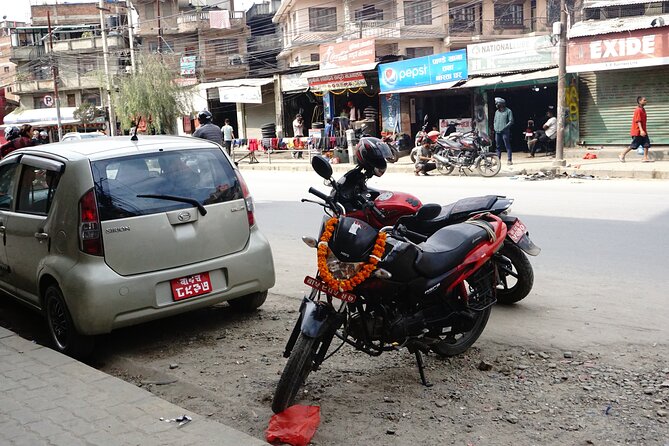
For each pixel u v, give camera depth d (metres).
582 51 19.52
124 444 3.35
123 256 4.84
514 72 21.36
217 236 5.25
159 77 38.34
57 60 56.25
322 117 31.02
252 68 58.44
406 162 22.55
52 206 5.08
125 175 5.00
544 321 5.28
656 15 20.20
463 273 4.24
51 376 4.36
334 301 4.86
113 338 5.52
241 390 4.30
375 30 48.41
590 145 20.69
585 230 8.60
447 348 4.54
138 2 57.62
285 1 50.62
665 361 4.33
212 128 10.48
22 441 3.43
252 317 5.84
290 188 16.31
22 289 5.69
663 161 17.55
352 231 3.70
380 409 3.87
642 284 6.09
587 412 3.68
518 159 20.70
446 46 48.97
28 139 10.95
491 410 3.79
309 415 3.66
